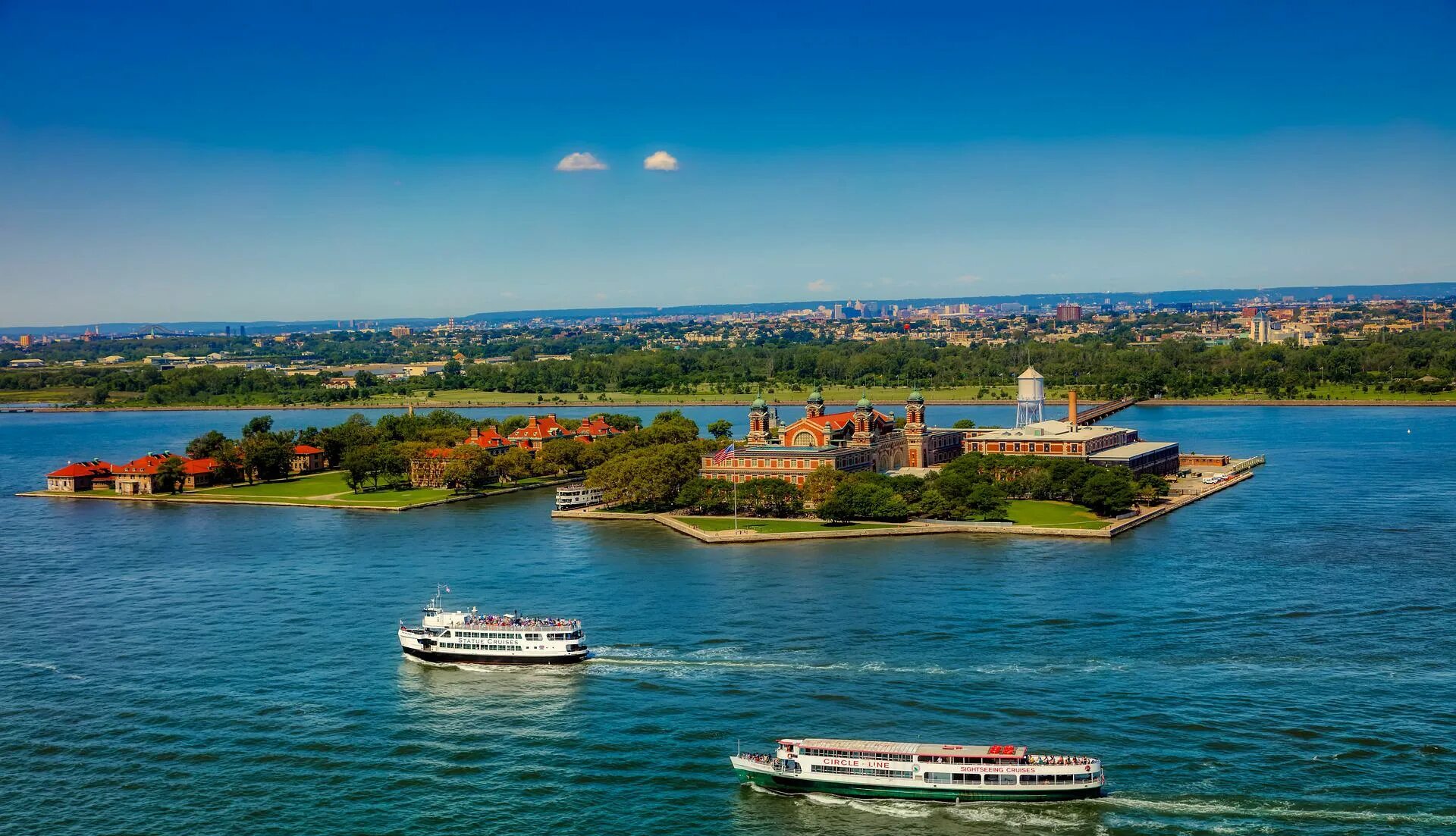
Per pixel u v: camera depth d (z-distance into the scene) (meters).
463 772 192.50
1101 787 181.25
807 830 175.38
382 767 194.88
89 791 188.88
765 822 177.75
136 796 186.75
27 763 198.75
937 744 196.88
